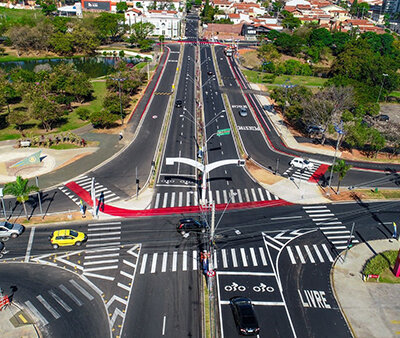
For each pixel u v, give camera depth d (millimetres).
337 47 196375
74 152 85812
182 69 160250
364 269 53625
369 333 43438
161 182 75125
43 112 92812
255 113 116312
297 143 97250
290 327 43688
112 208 65750
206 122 107312
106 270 51500
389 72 139625
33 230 59281
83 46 184250
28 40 176625
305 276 51969
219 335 42125
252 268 53031
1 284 48531
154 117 108125
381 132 96500
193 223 59875
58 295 47000
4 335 41062
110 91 123500
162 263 53156
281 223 63812
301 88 112312
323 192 74250
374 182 79375
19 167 78250
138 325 43125
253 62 177875
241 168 82500
